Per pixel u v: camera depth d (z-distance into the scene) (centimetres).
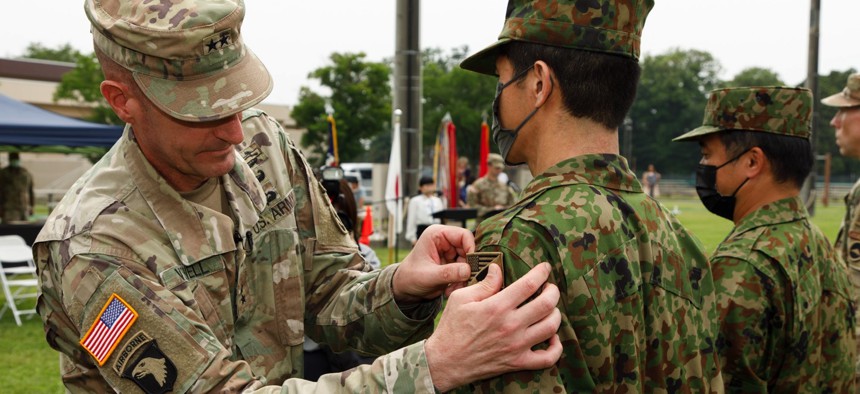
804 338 222
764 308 216
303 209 202
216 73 153
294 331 189
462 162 1577
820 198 3491
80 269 150
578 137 147
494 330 126
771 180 239
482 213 1105
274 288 187
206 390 143
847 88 344
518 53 151
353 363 288
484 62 166
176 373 144
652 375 145
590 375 135
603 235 138
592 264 135
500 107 156
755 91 238
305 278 204
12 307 728
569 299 133
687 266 160
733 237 233
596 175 145
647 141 5997
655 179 3797
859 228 307
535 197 143
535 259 134
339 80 2922
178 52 147
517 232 136
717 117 246
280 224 191
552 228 134
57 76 3831
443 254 176
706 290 164
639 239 145
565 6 144
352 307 190
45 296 159
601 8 143
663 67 5962
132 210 159
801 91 237
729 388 222
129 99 154
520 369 129
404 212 1220
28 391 516
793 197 240
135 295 148
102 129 953
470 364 129
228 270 174
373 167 1559
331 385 137
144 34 146
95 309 148
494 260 135
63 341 162
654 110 5931
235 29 155
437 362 130
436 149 1141
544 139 150
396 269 181
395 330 183
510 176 2395
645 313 145
